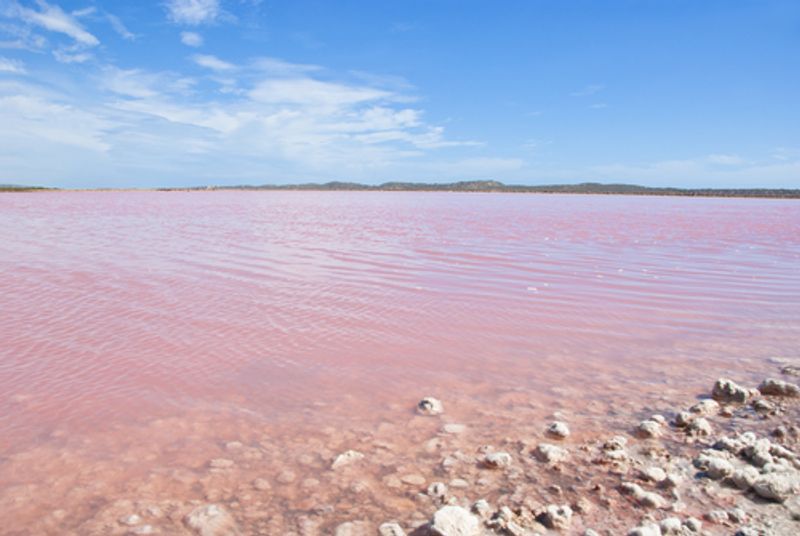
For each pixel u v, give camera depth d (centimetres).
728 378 536
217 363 561
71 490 334
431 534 284
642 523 301
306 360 575
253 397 481
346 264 1161
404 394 495
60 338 630
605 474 356
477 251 1388
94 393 483
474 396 491
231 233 1808
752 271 1134
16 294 842
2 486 338
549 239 1709
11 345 603
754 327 718
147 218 2511
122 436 407
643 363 582
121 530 294
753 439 395
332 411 455
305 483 343
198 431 416
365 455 381
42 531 293
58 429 416
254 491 334
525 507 315
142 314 737
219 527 296
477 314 766
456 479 349
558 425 414
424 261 1215
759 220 2836
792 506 312
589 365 574
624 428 427
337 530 294
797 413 445
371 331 680
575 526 298
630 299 866
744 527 293
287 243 1521
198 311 756
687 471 358
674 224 2455
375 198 6650
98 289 886
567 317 758
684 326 721
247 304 800
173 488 337
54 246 1393
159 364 554
